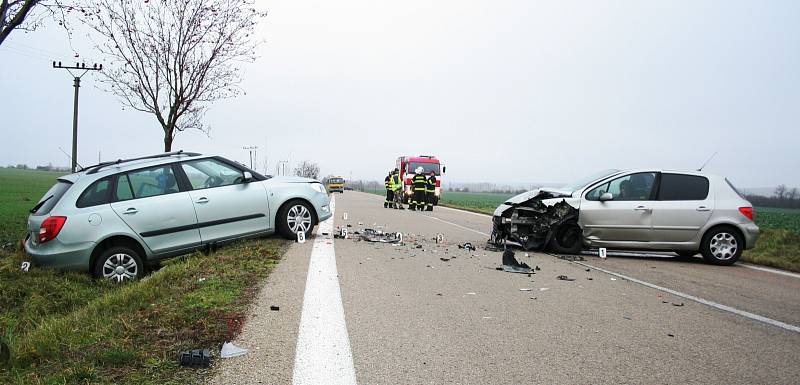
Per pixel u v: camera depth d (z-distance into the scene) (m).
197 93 14.33
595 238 10.98
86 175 8.55
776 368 4.44
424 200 27.12
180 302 5.73
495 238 12.09
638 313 6.11
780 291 7.95
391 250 10.32
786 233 16.38
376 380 3.90
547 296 6.82
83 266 8.19
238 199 9.62
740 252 10.77
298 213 10.44
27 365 4.15
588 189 11.20
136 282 7.67
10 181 45.97
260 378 3.87
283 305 5.82
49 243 8.06
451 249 10.96
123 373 3.88
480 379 3.97
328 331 4.98
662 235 10.87
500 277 8.00
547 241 10.95
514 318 5.68
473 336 5.00
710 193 11.01
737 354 4.77
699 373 4.27
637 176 11.25
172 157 9.44
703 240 10.87
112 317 5.41
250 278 6.98
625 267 9.70
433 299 6.39
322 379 3.88
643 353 4.70
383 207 28.70
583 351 4.69
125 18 13.20
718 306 6.66
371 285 7.00
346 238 11.66
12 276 7.87
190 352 4.14
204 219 9.20
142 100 13.90
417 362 4.29
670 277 8.77
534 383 3.94
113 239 8.45
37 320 6.80
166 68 13.87
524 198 11.76
